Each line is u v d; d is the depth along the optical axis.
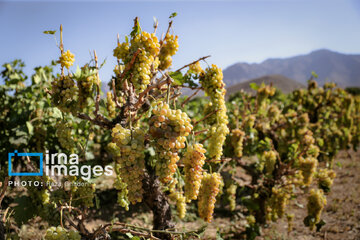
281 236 4.82
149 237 2.00
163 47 2.46
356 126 10.70
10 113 5.42
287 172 4.92
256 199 5.14
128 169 1.49
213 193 2.10
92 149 7.20
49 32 1.93
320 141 6.37
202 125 4.52
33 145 4.94
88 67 2.29
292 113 6.08
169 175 1.49
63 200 2.21
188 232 2.01
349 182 7.70
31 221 4.27
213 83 2.40
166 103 1.53
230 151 4.67
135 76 1.95
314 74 8.65
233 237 4.76
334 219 5.58
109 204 5.66
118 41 2.17
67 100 2.05
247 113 5.63
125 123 2.23
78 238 1.81
